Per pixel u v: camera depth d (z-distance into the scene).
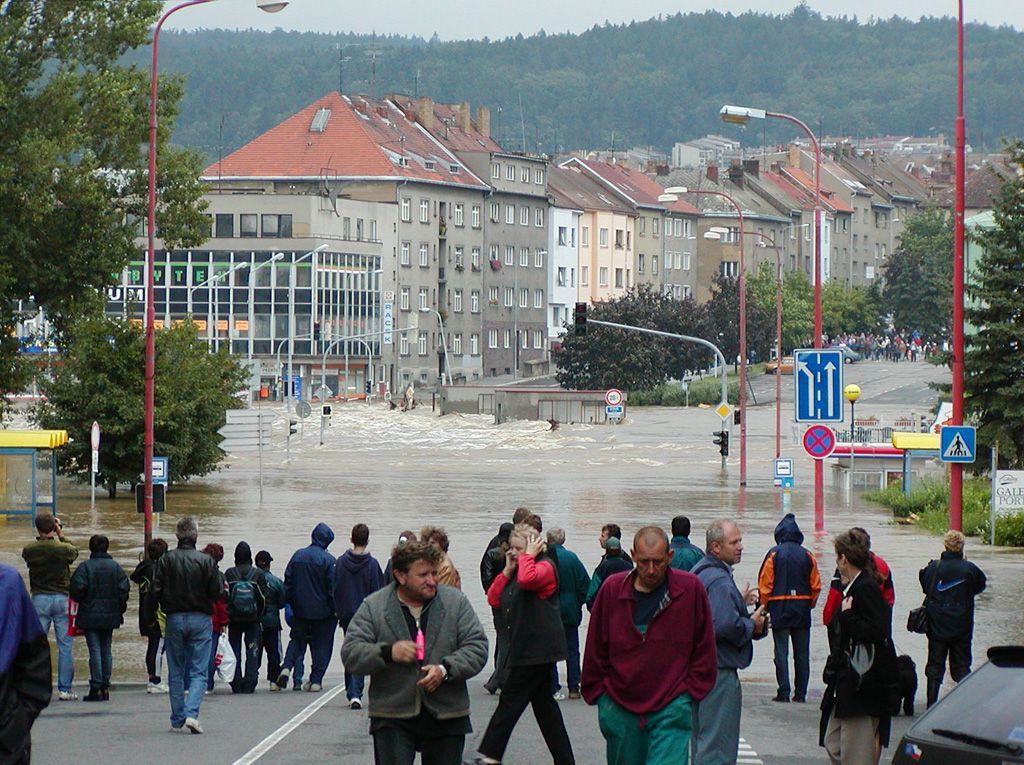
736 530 31.75
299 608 48.94
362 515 123.69
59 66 103.12
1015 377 126.00
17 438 121.12
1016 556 92.62
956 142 73.44
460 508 130.50
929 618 44.06
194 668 40.94
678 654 26.78
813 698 47.50
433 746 25.70
